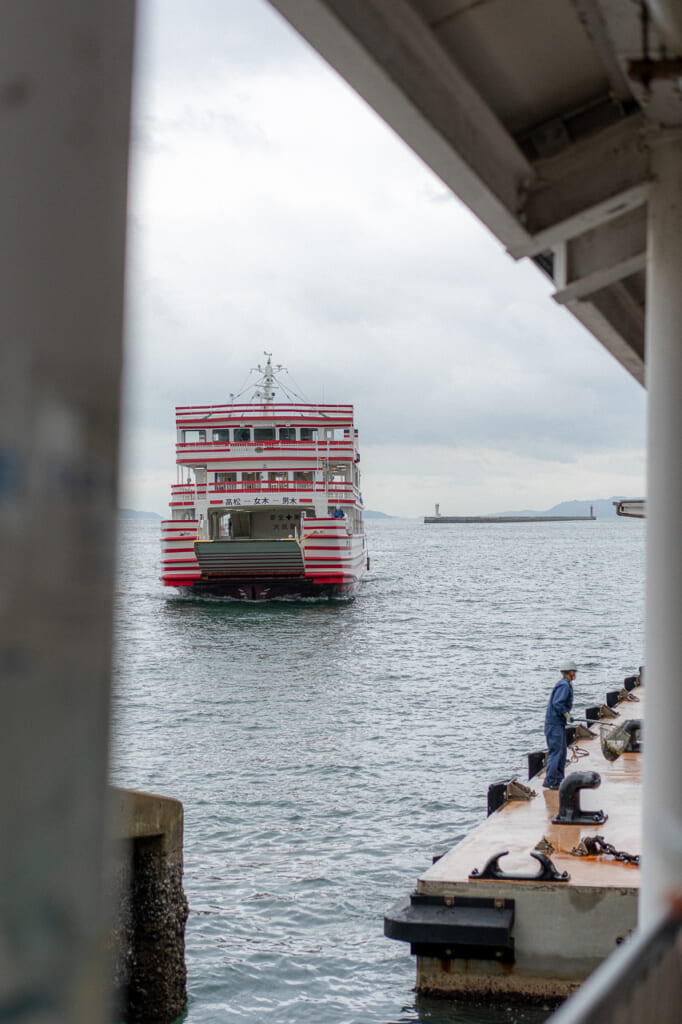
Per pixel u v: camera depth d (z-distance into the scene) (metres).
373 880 15.15
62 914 0.81
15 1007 0.78
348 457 63.16
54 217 0.86
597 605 71.75
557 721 13.75
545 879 10.23
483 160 4.10
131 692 35.31
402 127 3.53
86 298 0.86
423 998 10.34
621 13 3.59
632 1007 3.14
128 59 0.92
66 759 0.81
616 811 13.14
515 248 4.81
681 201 4.29
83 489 0.82
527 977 10.13
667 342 4.21
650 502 4.20
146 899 11.16
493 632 54.03
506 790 13.87
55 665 0.80
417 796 19.88
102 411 0.85
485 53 3.98
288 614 63.09
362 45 2.93
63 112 0.87
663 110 4.16
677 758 4.01
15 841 0.78
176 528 64.56
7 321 0.83
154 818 11.11
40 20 0.87
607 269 5.15
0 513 0.77
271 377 67.38
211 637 52.34
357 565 76.12
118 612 0.85
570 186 4.52
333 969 12.14
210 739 26.62
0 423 0.79
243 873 15.52
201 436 64.12
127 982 10.97
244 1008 11.29
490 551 181.38
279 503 62.59
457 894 10.37
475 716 29.44
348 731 27.41
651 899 4.02
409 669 40.44
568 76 4.23
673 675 4.05
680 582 4.05
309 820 18.33
